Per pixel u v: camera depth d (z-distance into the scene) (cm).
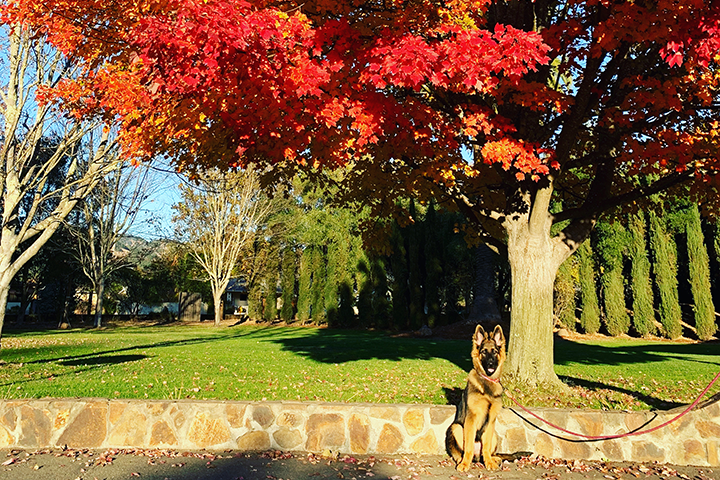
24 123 1168
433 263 3116
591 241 2809
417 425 579
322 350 1802
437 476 493
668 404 841
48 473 477
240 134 707
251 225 3669
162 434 573
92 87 908
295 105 672
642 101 727
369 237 1156
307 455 554
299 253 4009
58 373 1089
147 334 2744
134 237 3559
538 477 496
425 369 1259
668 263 2608
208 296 4622
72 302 3781
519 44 620
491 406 519
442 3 721
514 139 797
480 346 534
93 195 3066
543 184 895
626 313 2683
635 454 567
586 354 1712
